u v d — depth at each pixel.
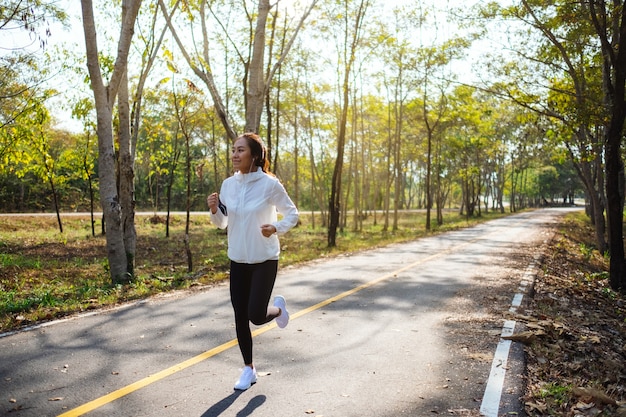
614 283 12.23
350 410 3.93
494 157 61.25
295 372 4.78
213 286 9.57
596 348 6.28
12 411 3.74
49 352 5.23
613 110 11.69
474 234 26.95
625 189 19.42
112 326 6.38
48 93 14.86
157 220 33.75
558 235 26.47
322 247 19.81
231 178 4.34
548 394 4.43
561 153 17.28
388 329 6.46
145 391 4.21
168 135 18.95
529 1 13.67
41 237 23.02
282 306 4.62
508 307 7.91
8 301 7.98
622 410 4.19
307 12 14.65
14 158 17.95
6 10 10.32
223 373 4.70
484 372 4.86
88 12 9.25
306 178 43.75
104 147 9.91
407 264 13.43
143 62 12.89
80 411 3.78
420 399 4.18
